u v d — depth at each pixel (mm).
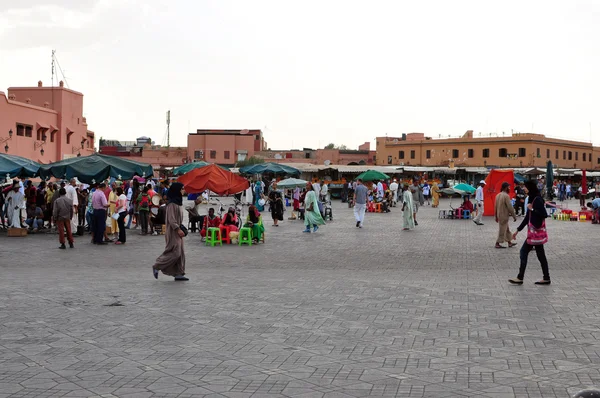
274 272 13492
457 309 9047
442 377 5816
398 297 10047
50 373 5965
